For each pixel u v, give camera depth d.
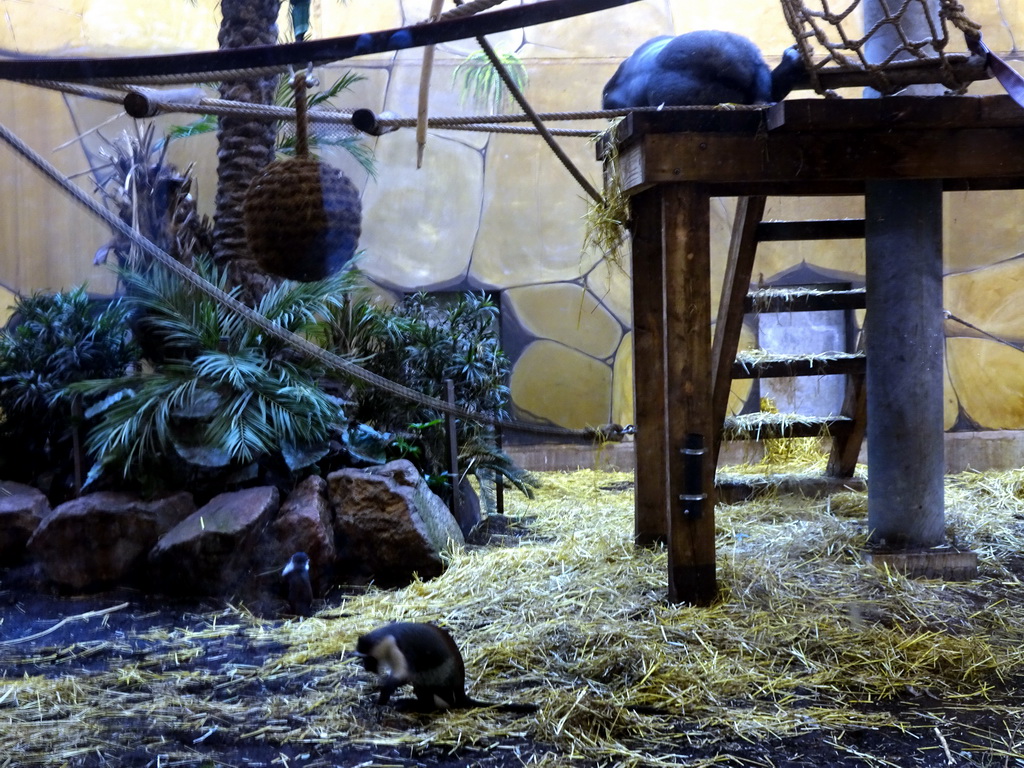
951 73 4.62
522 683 4.03
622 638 4.39
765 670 4.09
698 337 4.80
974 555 5.41
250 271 7.21
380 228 10.13
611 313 10.26
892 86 4.78
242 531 5.50
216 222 7.32
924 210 5.40
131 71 3.31
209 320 6.66
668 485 4.88
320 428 6.41
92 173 9.74
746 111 4.69
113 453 6.06
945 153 4.85
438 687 3.73
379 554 5.80
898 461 5.54
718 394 6.79
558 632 4.52
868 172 4.80
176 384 6.30
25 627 5.13
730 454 10.08
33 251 9.77
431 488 7.06
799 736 3.50
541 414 10.27
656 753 3.37
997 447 9.86
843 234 6.37
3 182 9.70
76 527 5.74
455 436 7.04
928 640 4.36
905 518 5.55
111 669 4.37
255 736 3.56
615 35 10.21
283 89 7.45
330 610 5.26
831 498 7.23
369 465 6.60
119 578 5.78
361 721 3.68
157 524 5.82
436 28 3.08
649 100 5.03
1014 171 4.87
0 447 6.93
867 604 4.85
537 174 10.21
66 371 6.96
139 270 7.01
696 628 4.50
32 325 7.27
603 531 6.79
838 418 7.45
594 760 3.31
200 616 5.26
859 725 3.58
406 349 7.55
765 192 5.65
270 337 6.77
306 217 3.64
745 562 5.46
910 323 5.45
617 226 5.52
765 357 7.07
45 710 3.85
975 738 3.46
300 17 3.35
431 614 5.00
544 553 6.02
